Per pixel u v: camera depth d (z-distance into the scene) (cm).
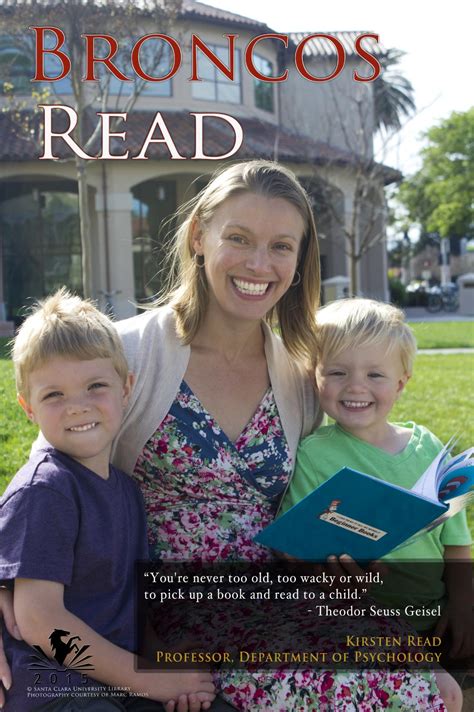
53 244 2333
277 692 187
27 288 2338
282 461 240
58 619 185
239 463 230
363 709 184
